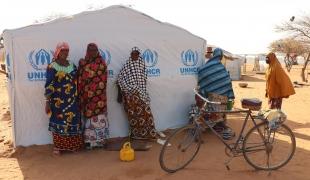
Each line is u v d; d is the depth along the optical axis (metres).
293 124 9.79
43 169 6.23
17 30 6.89
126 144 6.67
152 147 7.34
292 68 43.31
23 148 7.07
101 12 7.49
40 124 7.26
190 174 6.01
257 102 5.94
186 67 8.54
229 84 7.79
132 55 7.38
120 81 7.48
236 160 6.65
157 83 8.22
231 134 7.88
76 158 6.73
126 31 7.76
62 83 6.60
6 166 6.35
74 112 6.77
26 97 7.09
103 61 6.99
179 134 6.07
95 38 7.49
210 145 7.46
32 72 7.06
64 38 7.23
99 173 6.05
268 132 6.09
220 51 7.99
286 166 6.43
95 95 6.95
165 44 8.20
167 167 6.03
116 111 7.83
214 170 6.18
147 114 7.56
